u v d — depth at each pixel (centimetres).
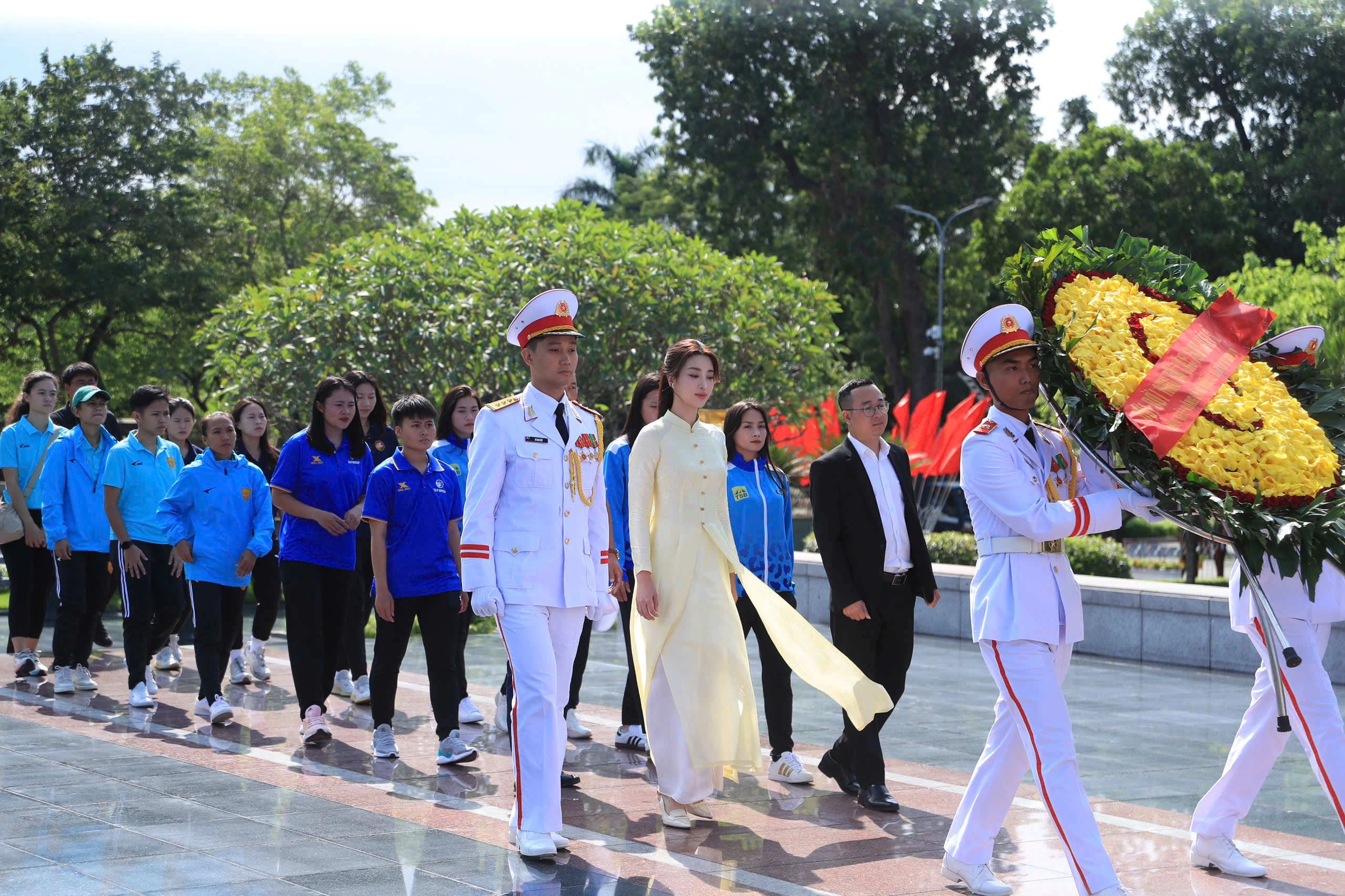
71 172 3017
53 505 892
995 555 454
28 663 959
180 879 464
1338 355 1387
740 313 1995
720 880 471
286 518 741
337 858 493
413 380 1823
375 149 3656
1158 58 4466
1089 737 789
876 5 3784
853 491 613
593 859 498
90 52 3064
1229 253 3812
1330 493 451
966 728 812
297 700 880
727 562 574
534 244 1911
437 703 681
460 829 541
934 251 4259
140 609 852
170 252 3123
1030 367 463
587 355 1855
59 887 454
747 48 3791
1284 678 466
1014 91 4006
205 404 3441
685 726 546
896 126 3906
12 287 2939
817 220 3997
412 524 692
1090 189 3809
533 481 527
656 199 4762
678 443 570
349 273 1866
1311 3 4291
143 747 716
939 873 484
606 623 563
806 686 993
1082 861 423
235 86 3584
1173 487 445
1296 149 4078
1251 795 486
